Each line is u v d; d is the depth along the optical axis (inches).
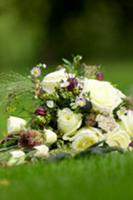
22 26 1263.5
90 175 212.8
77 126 270.4
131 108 279.9
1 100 284.7
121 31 1354.6
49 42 1320.1
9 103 284.2
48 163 243.6
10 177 222.8
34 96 280.8
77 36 1330.0
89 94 273.0
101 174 213.5
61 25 1317.7
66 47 1330.0
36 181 208.4
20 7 1222.3
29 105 285.3
